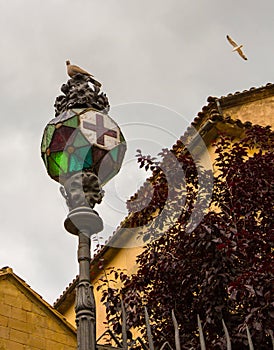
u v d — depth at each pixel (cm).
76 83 645
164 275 1018
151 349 597
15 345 1296
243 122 1583
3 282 1343
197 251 985
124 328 602
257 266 888
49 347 1334
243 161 1154
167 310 992
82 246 590
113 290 1102
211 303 920
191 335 948
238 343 834
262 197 1030
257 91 1619
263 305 838
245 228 996
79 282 577
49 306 1376
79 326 558
